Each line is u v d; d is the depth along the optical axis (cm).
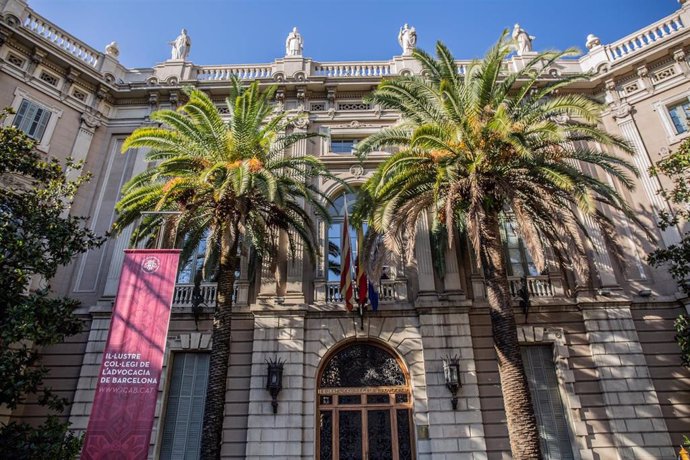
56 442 1134
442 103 1391
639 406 1520
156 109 2120
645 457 1458
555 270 1733
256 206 1559
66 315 1283
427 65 1516
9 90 1838
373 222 1471
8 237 1198
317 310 1666
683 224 1739
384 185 1410
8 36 1877
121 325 1258
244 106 1538
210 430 1287
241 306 1688
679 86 1925
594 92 2098
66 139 1942
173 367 1661
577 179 1354
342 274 1617
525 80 2066
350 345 1667
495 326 1307
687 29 1917
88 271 1800
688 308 1631
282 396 1534
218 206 1477
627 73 2038
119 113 2117
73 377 1623
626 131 1966
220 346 1377
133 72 2225
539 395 1595
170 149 1523
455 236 1750
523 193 1415
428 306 1631
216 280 1762
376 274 1481
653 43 1972
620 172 1484
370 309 1661
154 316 1273
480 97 1395
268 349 1602
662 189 1627
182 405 1609
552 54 1430
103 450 1141
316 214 1817
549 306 1672
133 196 1495
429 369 1557
